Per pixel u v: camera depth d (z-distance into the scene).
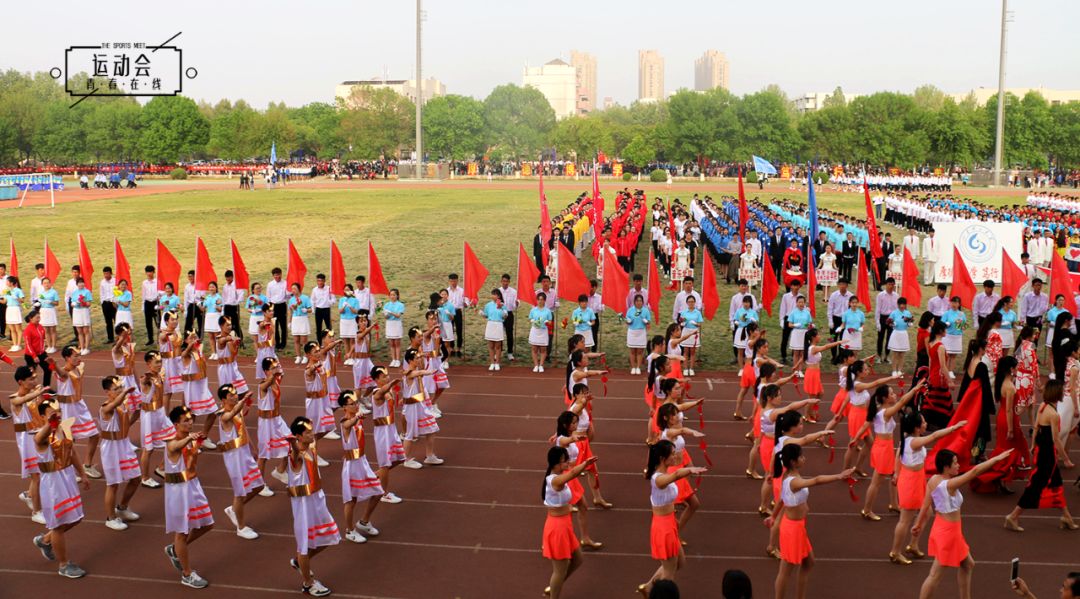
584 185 99.69
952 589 11.95
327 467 16.50
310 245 45.22
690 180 113.00
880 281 34.28
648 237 50.16
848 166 114.00
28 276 36.47
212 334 23.83
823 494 15.28
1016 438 15.11
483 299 32.69
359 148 128.38
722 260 35.59
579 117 137.25
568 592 11.88
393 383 14.92
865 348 25.36
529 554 13.05
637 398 21.03
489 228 52.97
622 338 27.06
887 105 111.69
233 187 94.44
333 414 19.19
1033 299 23.94
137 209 64.56
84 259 26.52
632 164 126.12
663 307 31.23
